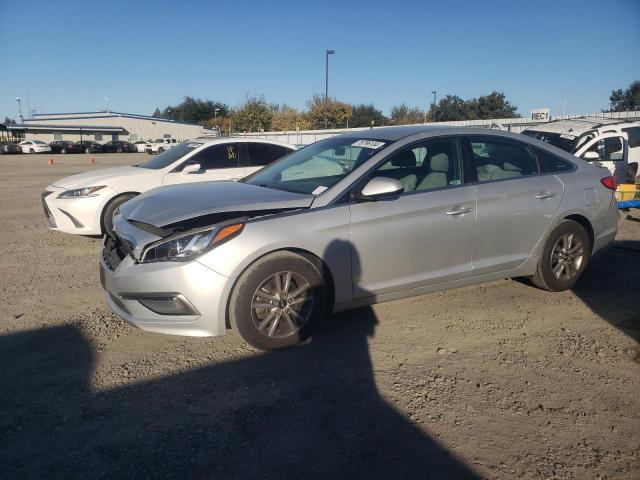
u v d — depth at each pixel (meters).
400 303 4.95
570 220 5.11
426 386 3.45
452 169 4.58
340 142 4.95
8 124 69.88
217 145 8.38
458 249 4.49
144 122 79.06
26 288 5.40
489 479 2.57
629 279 5.75
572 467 2.67
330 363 3.75
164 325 3.69
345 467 2.65
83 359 3.79
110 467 2.64
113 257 4.09
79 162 36.03
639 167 12.64
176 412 3.13
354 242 4.04
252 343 3.82
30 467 2.63
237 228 3.69
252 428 2.97
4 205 11.74
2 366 3.68
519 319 4.60
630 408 3.23
